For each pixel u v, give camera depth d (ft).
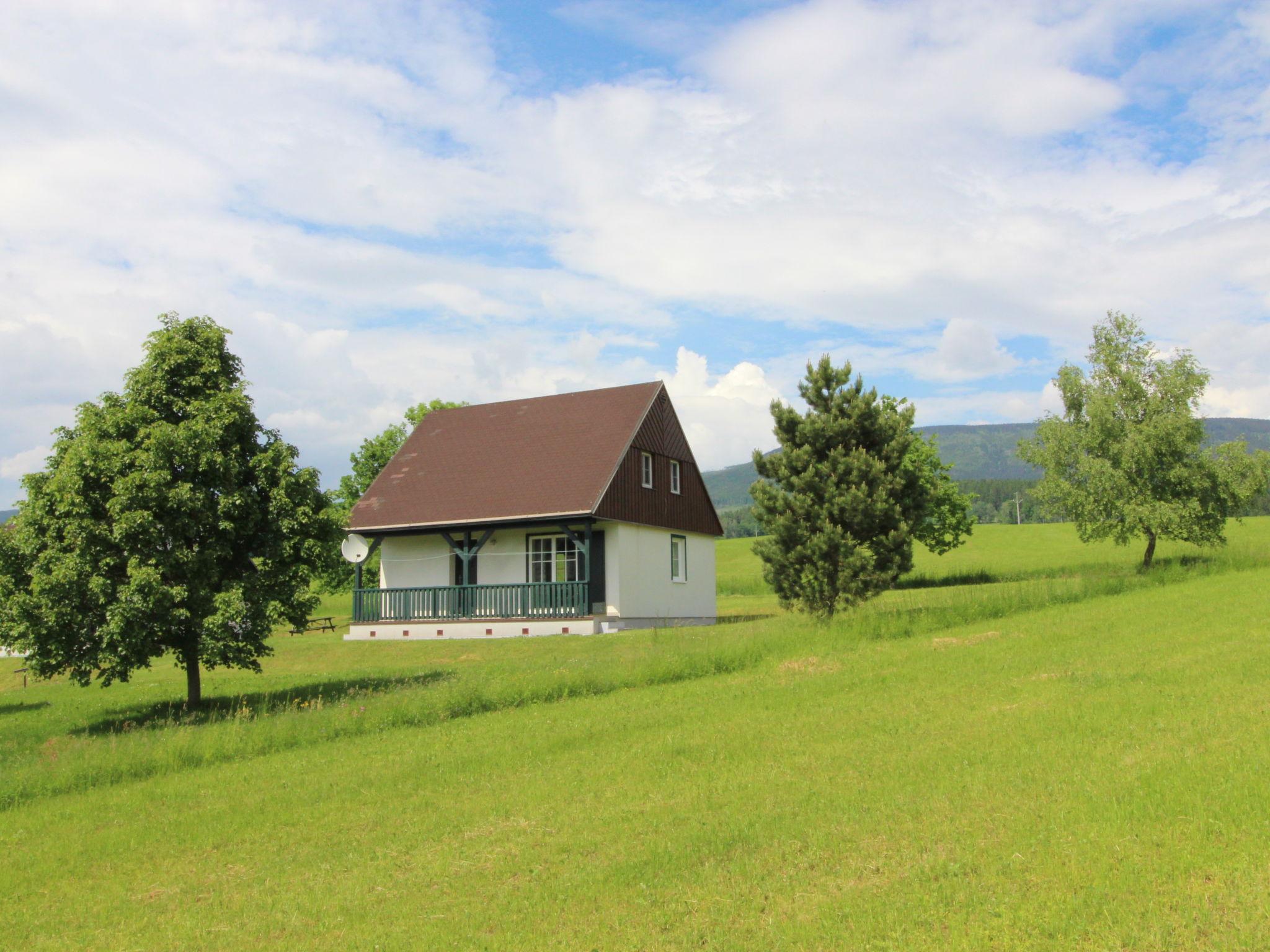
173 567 49.32
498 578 93.91
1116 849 20.54
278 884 24.47
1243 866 19.10
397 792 32.14
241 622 50.08
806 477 69.72
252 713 49.29
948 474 156.76
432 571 96.63
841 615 65.87
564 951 18.85
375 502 97.76
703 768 31.35
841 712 38.22
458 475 97.14
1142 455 102.99
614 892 21.39
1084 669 41.75
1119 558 158.81
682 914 19.93
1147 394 106.32
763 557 71.26
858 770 29.04
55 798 35.40
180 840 28.96
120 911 23.65
